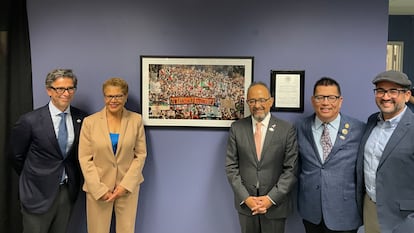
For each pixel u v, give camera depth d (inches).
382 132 75.9
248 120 92.1
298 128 89.7
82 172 89.4
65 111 89.4
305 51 99.4
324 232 86.0
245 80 100.1
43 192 86.7
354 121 84.9
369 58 98.6
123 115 92.0
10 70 99.7
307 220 86.1
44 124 85.6
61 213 91.0
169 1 100.6
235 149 90.1
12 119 100.5
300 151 87.2
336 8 98.4
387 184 73.5
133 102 102.4
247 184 87.4
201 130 102.0
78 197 101.9
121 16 101.3
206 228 104.5
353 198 82.0
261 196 86.1
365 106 99.1
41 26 101.8
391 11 176.4
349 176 82.0
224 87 100.5
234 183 87.3
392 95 72.1
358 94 99.1
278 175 87.7
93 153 88.0
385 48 98.2
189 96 101.2
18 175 95.7
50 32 101.9
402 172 72.4
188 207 104.1
